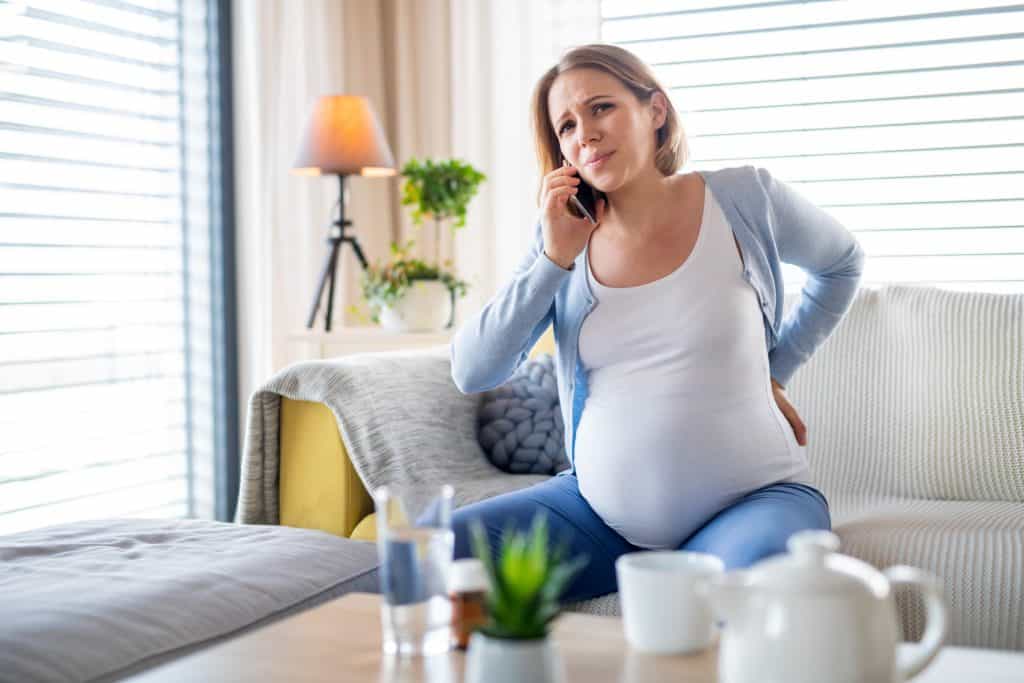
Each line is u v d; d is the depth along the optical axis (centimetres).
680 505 179
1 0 303
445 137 404
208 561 178
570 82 185
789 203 197
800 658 92
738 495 180
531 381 270
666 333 181
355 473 240
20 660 136
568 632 124
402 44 404
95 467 331
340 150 338
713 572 116
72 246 324
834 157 348
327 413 238
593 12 371
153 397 351
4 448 304
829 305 214
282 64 371
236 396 373
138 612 153
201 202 365
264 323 365
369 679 110
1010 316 239
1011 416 233
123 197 340
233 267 371
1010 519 202
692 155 366
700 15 363
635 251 186
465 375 198
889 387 246
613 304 185
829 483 246
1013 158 327
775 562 98
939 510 216
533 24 380
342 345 328
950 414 238
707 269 183
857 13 344
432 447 243
